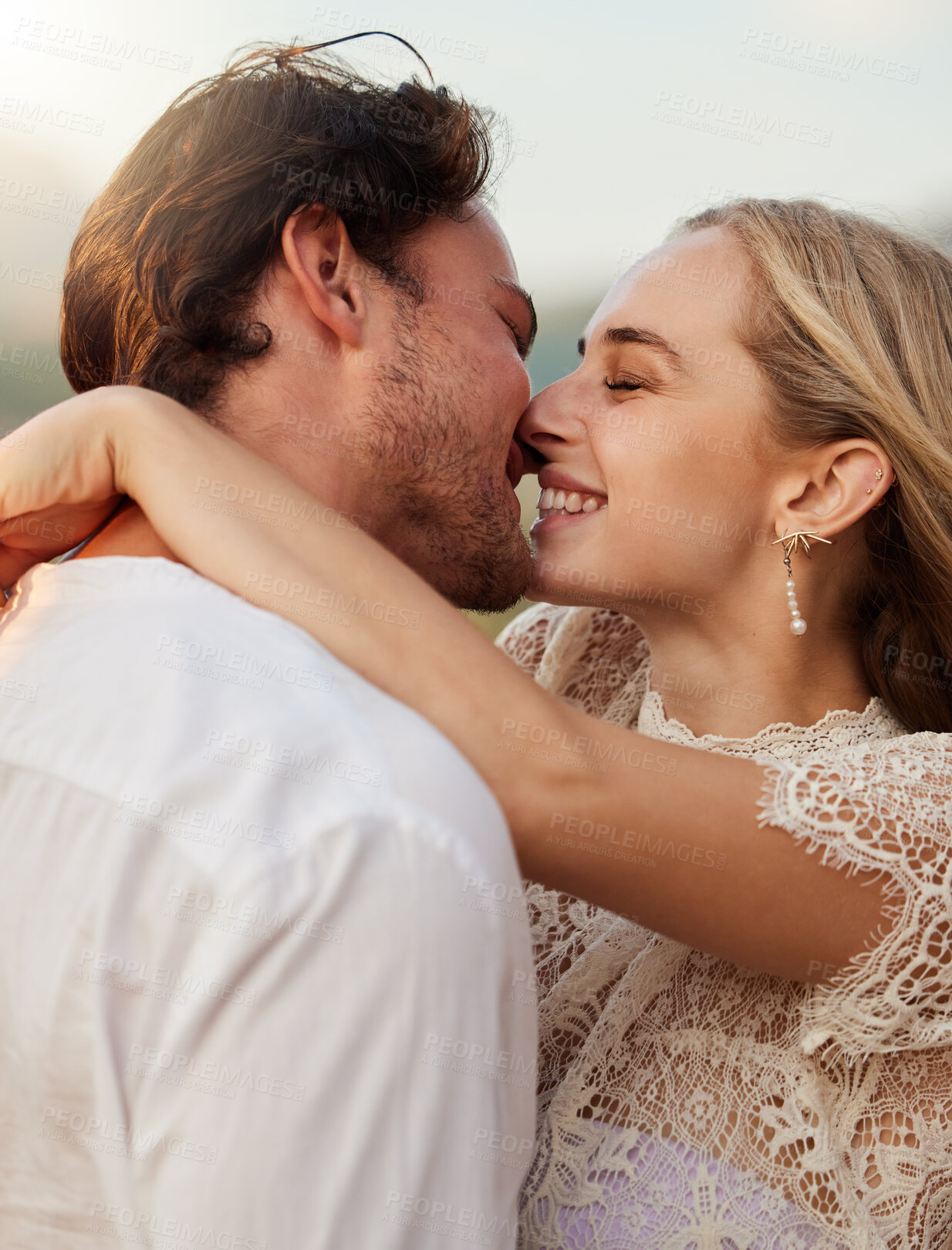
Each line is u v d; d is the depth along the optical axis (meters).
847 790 1.14
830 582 1.53
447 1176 0.78
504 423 1.44
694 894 1.09
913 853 1.12
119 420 1.06
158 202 1.27
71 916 0.79
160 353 1.25
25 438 1.04
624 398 1.54
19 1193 0.79
